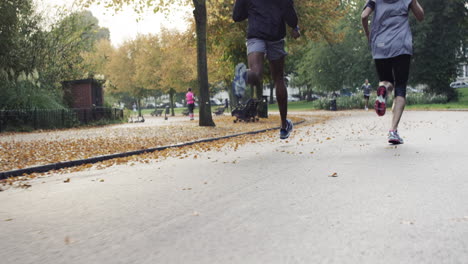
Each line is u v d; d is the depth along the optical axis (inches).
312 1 786.8
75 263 80.0
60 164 254.4
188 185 161.3
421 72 1274.6
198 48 618.2
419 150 228.2
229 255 80.4
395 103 249.3
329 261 75.0
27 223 114.0
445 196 121.0
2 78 751.7
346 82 1642.5
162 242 90.3
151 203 131.4
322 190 137.3
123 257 82.0
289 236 90.4
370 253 78.2
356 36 1605.6
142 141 406.9
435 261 73.2
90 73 1001.5
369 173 165.2
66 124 811.4
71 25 883.4
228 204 124.0
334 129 468.8
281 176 169.8
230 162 226.2
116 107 1074.7
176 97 2920.8
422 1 1215.6
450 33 1214.9
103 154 296.8
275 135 438.6
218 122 742.5
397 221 98.0
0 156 301.9
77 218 116.6
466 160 186.1
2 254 88.0
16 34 765.3
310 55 1678.2
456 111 789.2
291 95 3316.9
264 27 205.2
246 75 176.7
